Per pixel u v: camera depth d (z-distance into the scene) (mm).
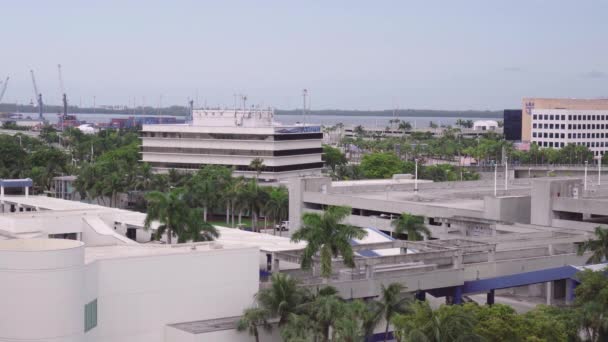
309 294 96062
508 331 92250
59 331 85688
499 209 167625
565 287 138750
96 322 93000
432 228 171375
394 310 95125
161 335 97125
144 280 96000
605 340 100438
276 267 118438
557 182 166250
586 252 135375
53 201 166500
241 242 131750
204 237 132000
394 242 127938
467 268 121438
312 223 106875
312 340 90250
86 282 90125
